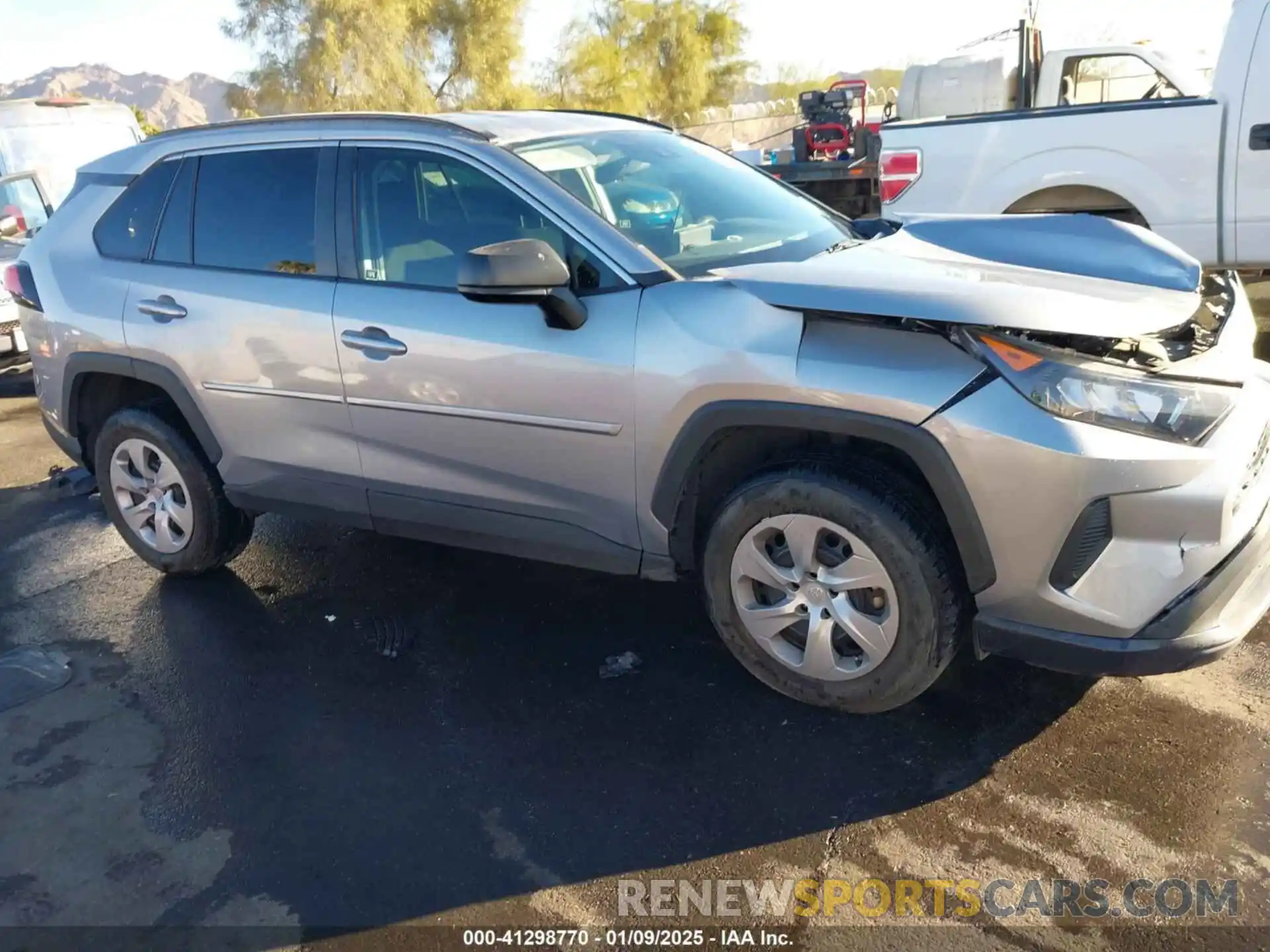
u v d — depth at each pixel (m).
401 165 3.54
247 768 3.10
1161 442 2.51
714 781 2.87
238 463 4.04
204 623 4.06
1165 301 2.85
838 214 4.25
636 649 3.59
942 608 2.79
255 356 3.80
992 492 2.59
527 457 3.32
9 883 2.69
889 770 2.85
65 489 5.80
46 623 4.18
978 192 6.71
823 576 2.94
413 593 4.17
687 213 3.58
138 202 4.20
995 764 2.83
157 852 2.77
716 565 3.12
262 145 3.88
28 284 4.47
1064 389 2.53
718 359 2.87
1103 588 2.59
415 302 3.44
